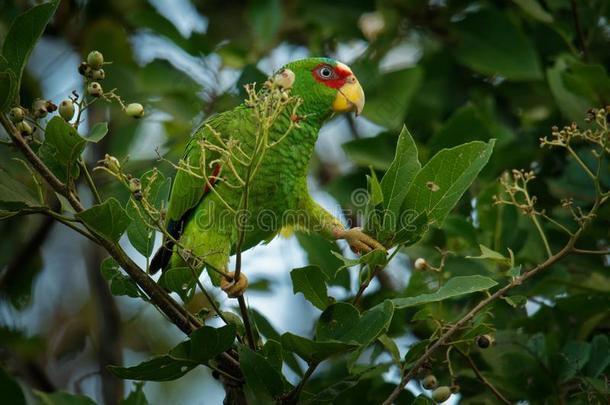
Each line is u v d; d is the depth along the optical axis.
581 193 9.13
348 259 6.21
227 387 7.00
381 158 9.81
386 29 11.12
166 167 10.73
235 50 11.19
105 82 11.05
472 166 6.38
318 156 13.43
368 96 10.18
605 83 8.78
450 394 6.32
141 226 6.57
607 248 9.31
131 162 10.75
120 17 12.70
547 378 7.79
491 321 8.62
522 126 10.91
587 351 7.70
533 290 8.29
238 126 8.19
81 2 12.60
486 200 8.65
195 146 8.27
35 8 6.07
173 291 6.48
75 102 6.05
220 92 11.05
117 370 6.07
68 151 5.99
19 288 11.62
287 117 8.47
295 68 8.97
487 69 10.38
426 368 6.60
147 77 11.00
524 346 7.97
